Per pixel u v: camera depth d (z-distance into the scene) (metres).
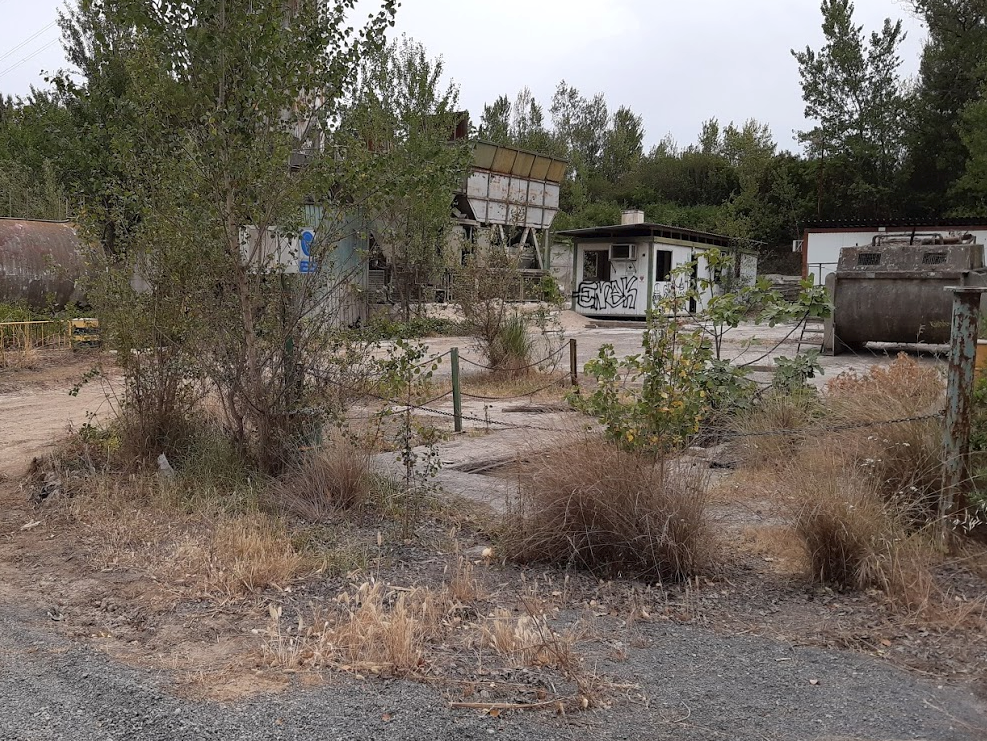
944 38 40.78
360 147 6.79
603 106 77.50
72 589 4.68
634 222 29.73
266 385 6.68
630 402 6.35
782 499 5.32
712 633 4.02
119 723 3.18
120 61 6.69
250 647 3.86
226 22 6.50
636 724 3.15
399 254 22.41
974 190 36.38
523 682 3.46
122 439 7.28
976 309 4.86
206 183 6.32
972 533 4.93
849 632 4.00
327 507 6.01
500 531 5.39
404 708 3.24
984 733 3.09
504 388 12.49
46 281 18.30
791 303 8.00
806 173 44.44
